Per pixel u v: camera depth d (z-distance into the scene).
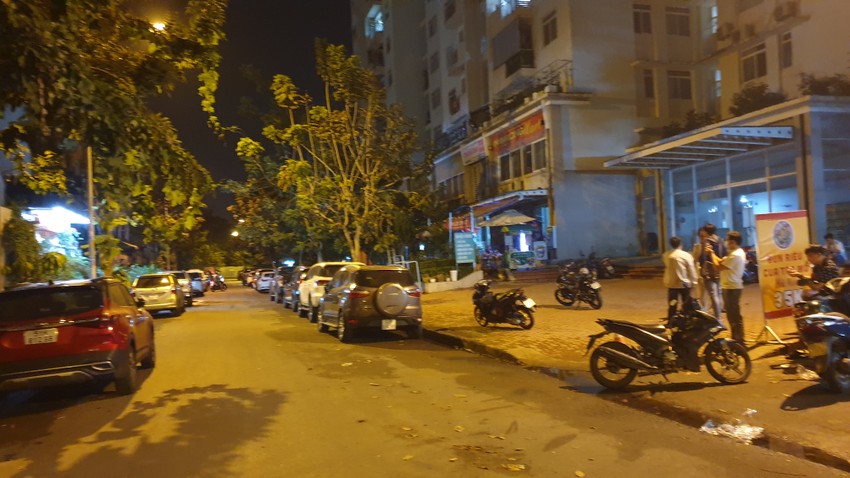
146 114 7.54
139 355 9.97
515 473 5.37
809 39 22.66
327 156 22.78
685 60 30.39
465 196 38.12
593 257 25.47
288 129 20.91
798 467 5.39
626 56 29.52
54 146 7.84
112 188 7.78
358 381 9.52
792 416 6.69
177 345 14.44
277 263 56.41
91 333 8.44
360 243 24.56
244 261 85.06
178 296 23.27
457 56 43.75
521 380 9.43
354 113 21.69
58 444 6.68
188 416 7.62
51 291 8.63
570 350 11.31
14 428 7.50
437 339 14.16
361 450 6.09
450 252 29.27
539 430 6.67
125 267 30.00
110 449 6.40
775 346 9.71
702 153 22.09
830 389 7.48
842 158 18.94
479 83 41.22
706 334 8.15
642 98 29.80
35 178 10.77
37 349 8.18
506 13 34.34
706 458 5.66
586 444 6.14
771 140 19.88
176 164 7.89
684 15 30.75
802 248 10.02
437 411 7.58
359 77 21.02
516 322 13.81
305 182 21.08
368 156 22.19
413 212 28.22
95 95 6.84
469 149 36.75
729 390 7.92
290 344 13.94
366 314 13.79
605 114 29.08
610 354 8.37
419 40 52.78
